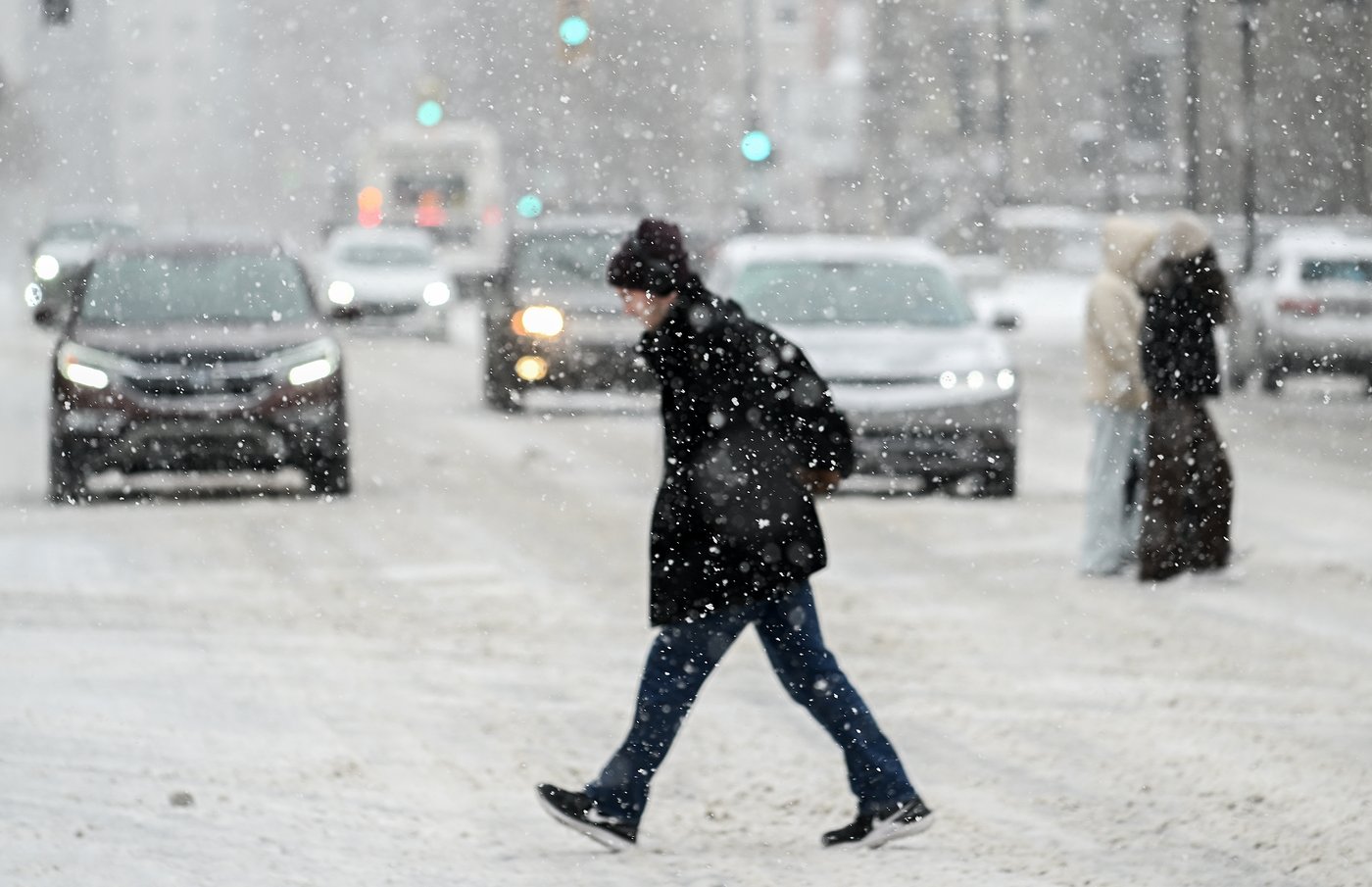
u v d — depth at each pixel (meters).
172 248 42.91
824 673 16.41
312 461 40.31
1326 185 111.75
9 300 128.25
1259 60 114.00
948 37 188.62
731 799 18.30
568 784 18.80
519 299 59.69
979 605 28.75
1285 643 25.69
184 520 37.34
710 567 16.11
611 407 62.97
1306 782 18.58
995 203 173.75
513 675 23.88
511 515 38.28
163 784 18.53
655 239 16.12
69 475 39.62
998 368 40.91
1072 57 170.25
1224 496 30.50
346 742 20.38
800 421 16.23
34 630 26.42
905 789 16.48
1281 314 68.12
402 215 122.81
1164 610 28.25
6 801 17.78
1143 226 30.92
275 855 16.25
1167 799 18.09
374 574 31.22
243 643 25.75
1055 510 39.47
